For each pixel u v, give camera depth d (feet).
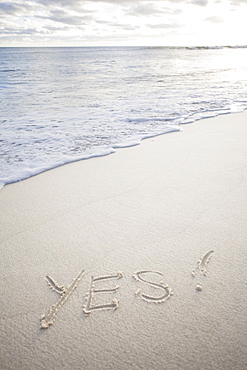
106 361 3.72
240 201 7.86
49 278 5.20
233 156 11.35
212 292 4.82
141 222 6.93
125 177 9.62
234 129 15.51
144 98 26.40
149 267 5.42
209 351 3.82
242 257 5.67
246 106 22.29
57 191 8.68
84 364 3.69
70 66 77.00
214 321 4.26
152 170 10.14
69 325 4.25
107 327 4.20
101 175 9.82
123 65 80.23
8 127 16.29
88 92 30.40
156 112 20.30
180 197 8.14
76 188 8.86
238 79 42.80
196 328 4.16
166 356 3.77
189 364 3.66
